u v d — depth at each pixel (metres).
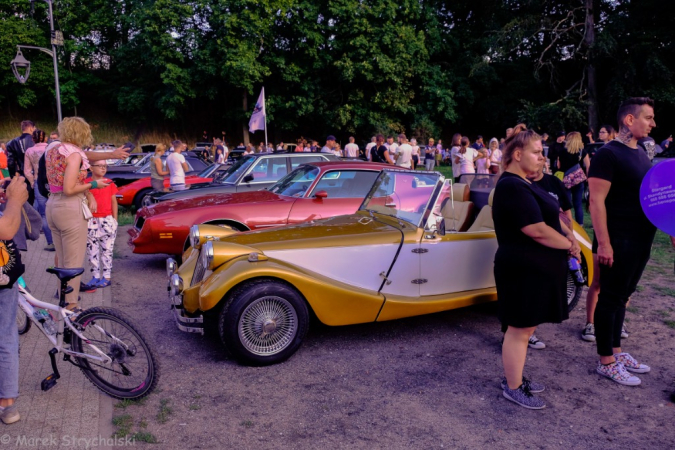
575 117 29.39
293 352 4.33
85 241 5.09
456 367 4.25
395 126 33.06
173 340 4.83
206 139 34.06
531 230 3.26
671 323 5.10
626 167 3.78
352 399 3.73
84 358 3.68
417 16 32.28
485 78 34.00
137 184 12.20
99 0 34.59
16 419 3.39
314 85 32.25
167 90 31.14
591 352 4.53
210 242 4.33
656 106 29.27
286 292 4.18
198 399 3.72
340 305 4.37
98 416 3.49
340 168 7.15
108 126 36.06
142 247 6.78
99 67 38.22
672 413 3.52
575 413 3.53
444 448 3.13
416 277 4.76
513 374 3.60
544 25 30.28
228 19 28.25
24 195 3.24
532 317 3.41
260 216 6.73
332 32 31.86
